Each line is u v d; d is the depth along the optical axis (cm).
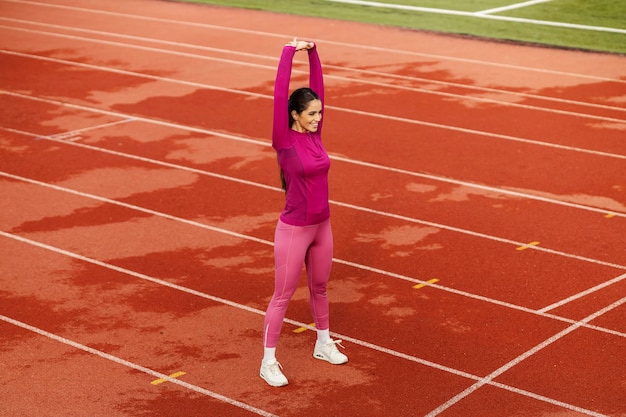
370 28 2150
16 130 1362
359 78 1681
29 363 704
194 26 2205
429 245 932
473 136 1325
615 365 694
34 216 1017
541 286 834
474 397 651
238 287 837
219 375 686
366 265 884
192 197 1073
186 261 895
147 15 2361
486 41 2005
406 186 1114
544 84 1636
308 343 735
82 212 1028
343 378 680
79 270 875
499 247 925
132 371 691
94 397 655
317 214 653
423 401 647
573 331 748
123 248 927
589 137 1321
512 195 1081
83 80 1683
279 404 645
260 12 2369
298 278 665
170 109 1476
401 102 1512
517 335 742
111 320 774
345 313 785
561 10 2325
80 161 1212
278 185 1116
